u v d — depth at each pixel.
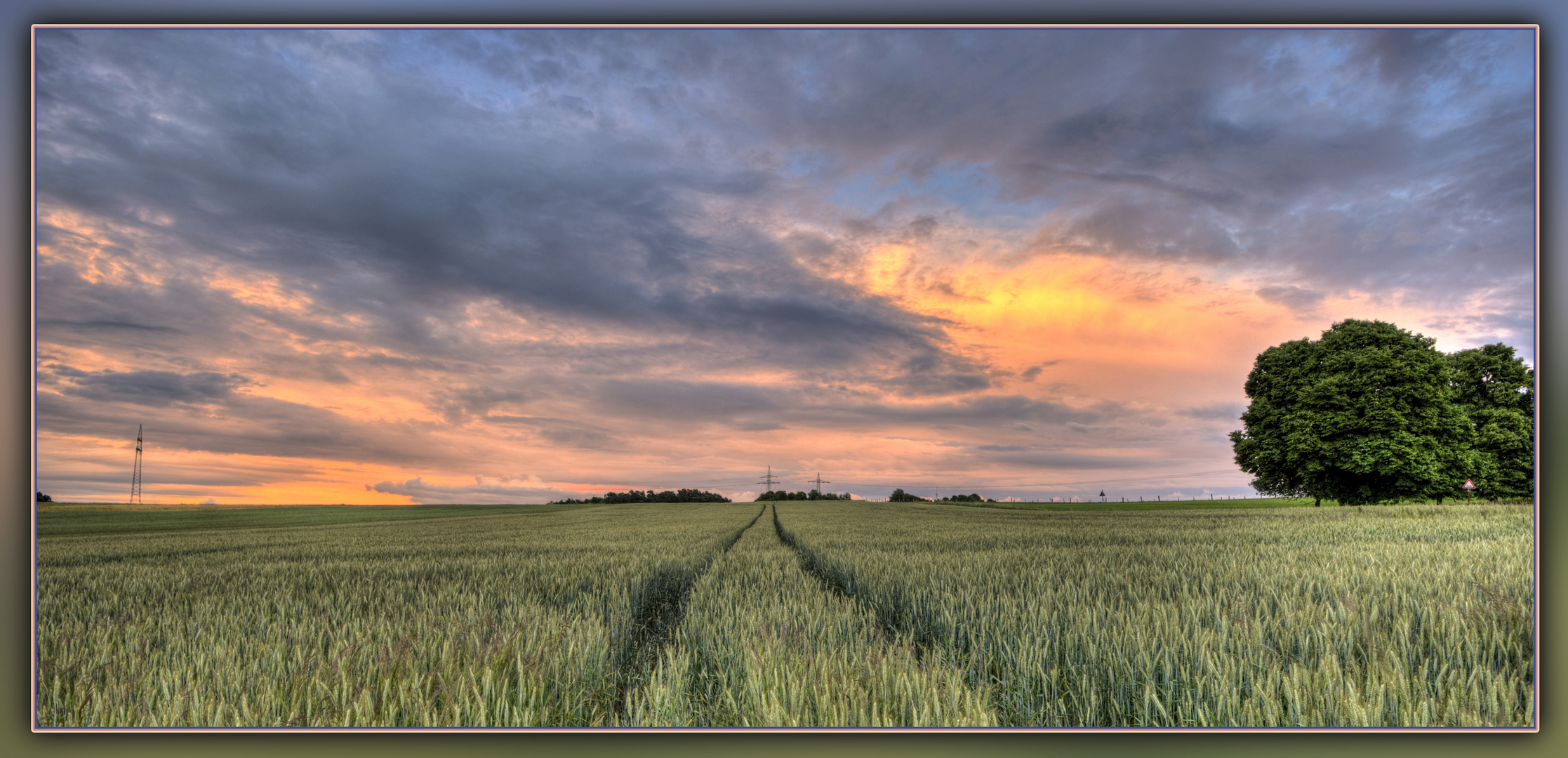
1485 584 6.44
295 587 9.16
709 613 6.14
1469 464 21.86
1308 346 25.64
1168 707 3.85
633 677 4.97
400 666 4.29
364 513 48.25
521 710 3.94
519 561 11.98
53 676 4.58
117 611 7.41
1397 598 5.86
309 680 4.13
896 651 4.60
